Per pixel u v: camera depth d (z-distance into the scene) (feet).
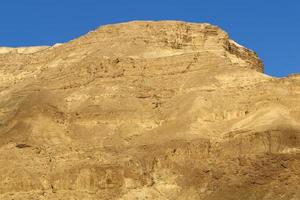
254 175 642.22
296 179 631.56
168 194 655.76
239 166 654.53
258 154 655.35
